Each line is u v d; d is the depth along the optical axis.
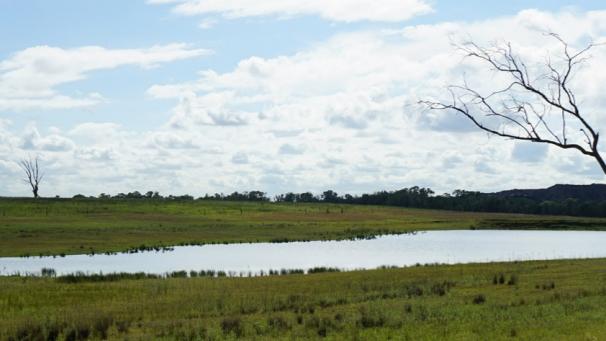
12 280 38.81
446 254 70.69
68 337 20.30
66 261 60.00
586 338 17.52
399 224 152.75
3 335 20.38
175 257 64.75
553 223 169.25
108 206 167.12
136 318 24.14
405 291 30.22
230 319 22.25
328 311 25.17
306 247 80.94
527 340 17.80
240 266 55.72
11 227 100.62
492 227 153.62
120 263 58.19
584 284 31.61
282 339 19.23
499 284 32.56
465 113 18.58
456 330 19.84
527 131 18.31
